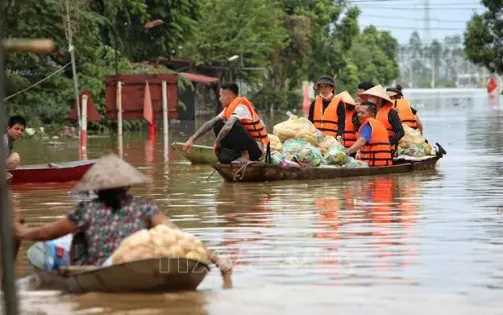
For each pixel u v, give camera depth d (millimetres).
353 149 30391
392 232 19281
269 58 124750
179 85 76875
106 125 67188
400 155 33188
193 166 36125
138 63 77000
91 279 14047
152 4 80562
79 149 48031
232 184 28641
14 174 29203
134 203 14477
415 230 19500
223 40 102125
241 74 111062
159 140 55938
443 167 33688
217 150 29531
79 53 64312
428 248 17516
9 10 57594
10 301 10500
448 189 26703
